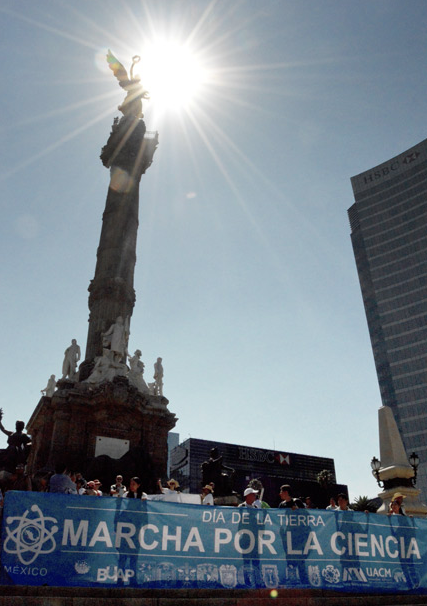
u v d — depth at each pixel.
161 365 32.53
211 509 9.51
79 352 30.36
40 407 28.59
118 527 8.77
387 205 142.75
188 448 107.50
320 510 10.40
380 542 10.65
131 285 34.56
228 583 9.09
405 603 10.18
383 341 135.12
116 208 37.00
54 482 11.98
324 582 9.77
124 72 43.50
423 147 140.75
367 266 146.12
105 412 27.67
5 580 7.91
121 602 8.06
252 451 110.62
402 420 123.00
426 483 114.50
